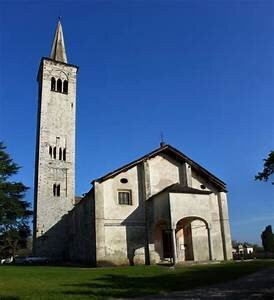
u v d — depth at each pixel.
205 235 38.53
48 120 59.09
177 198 34.31
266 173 17.00
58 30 69.94
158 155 40.06
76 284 19.06
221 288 16.97
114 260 34.97
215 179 40.97
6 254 58.44
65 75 63.28
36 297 14.59
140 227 37.00
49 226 53.50
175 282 19.36
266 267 25.81
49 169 56.34
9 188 55.72
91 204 37.56
